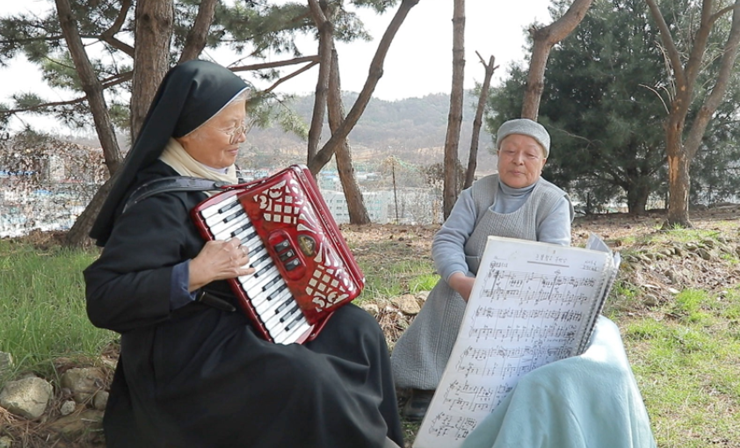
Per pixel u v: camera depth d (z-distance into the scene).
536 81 7.10
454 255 3.24
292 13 11.98
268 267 2.54
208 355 2.39
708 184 18.34
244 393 2.31
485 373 2.66
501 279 2.54
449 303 3.40
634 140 17.16
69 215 11.77
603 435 2.45
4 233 10.98
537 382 2.45
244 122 2.66
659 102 16.72
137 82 6.28
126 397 2.59
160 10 6.18
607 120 16.89
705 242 8.66
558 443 2.41
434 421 2.72
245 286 2.45
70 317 3.82
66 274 5.53
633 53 16.91
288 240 2.54
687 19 16.88
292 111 13.91
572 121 17.66
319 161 7.90
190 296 2.31
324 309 2.63
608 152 16.81
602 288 2.68
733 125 17.73
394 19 7.49
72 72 11.84
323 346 2.60
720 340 4.97
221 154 2.61
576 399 2.43
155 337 2.41
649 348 4.77
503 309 2.59
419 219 17.58
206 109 2.50
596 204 18.80
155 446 2.40
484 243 3.29
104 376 3.24
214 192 2.54
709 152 18.00
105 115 8.84
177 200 2.44
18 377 3.12
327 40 10.44
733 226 11.72
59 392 3.10
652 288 6.38
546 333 2.70
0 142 11.45
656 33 17.22
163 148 2.48
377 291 5.40
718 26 16.83
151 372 2.42
